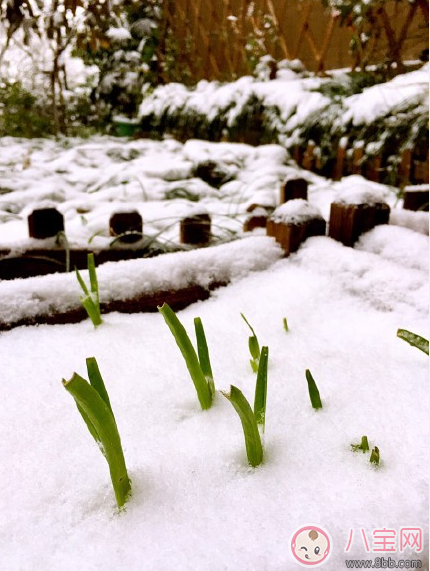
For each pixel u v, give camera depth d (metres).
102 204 1.00
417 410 0.31
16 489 0.26
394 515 0.23
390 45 1.41
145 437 0.30
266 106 1.57
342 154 1.32
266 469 0.27
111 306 0.47
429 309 0.42
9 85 2.11
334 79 1.51
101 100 2.31
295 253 0.56
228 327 0.44
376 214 0.56
